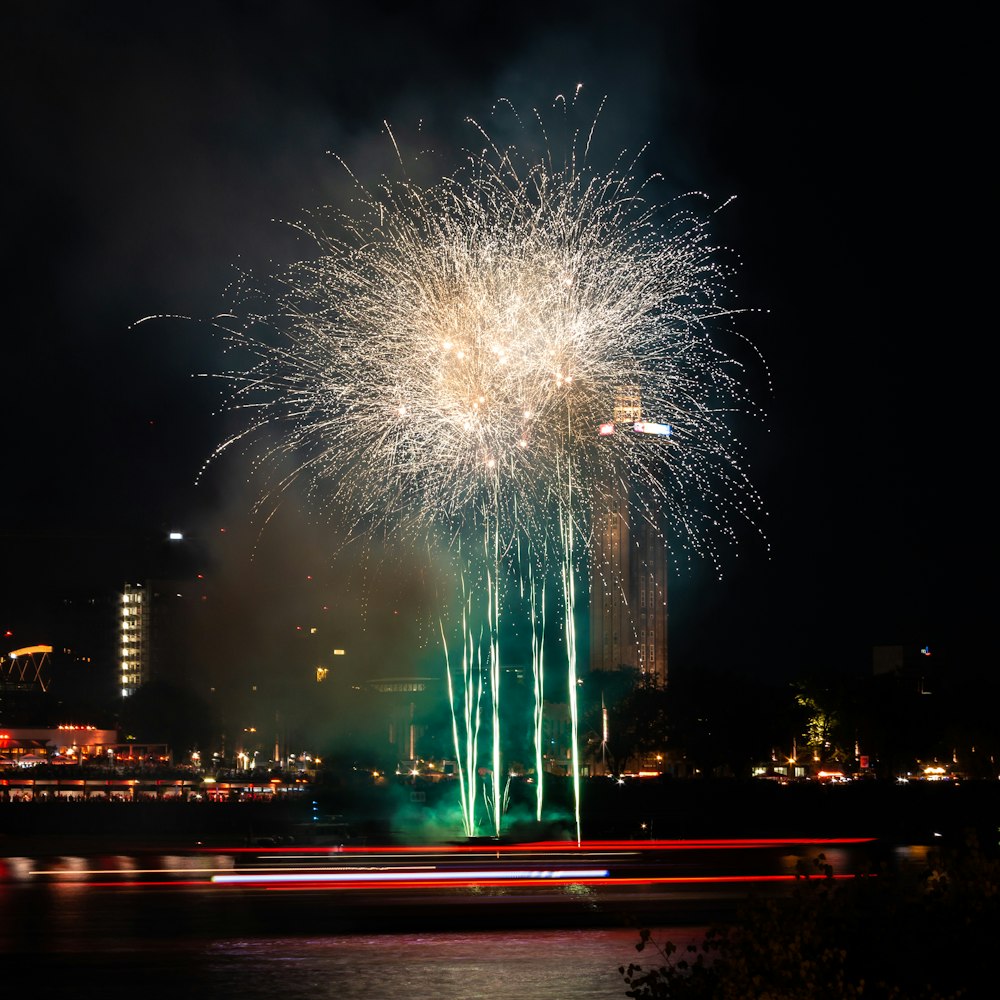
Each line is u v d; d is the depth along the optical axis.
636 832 125.25
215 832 133.38
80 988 45.59
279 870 78.44
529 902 68.06
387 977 47.31
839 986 18.52
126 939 56.88
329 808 142.75
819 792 155.88
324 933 58.09
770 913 20.70
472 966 49.53
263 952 53.16
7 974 48.38
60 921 62.81
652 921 60.91
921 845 115.94
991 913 20.67
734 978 19.48
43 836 129.12
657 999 20.72
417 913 64.06
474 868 82.25
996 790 158.88
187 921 62.44
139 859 102.38
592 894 71.75
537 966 49.34
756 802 154.88
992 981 19.72
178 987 45.72
